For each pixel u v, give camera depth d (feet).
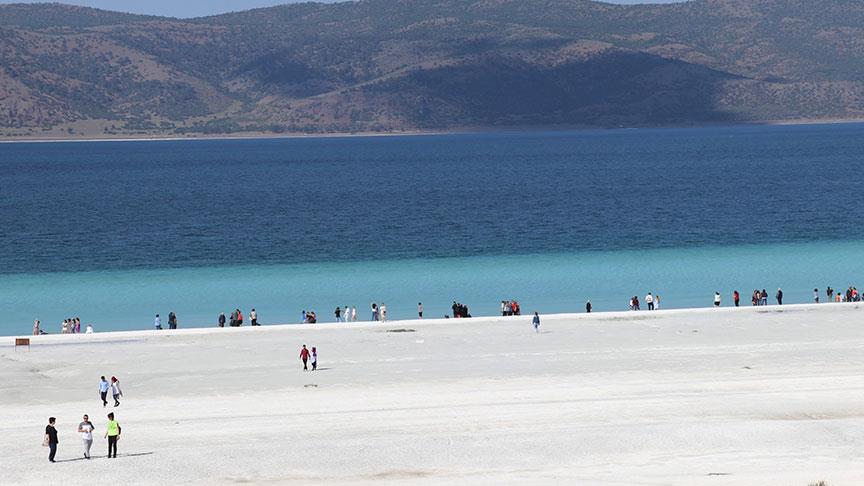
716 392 197.06
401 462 156.35
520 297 333.21
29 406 196.44
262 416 185.26
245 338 260.83
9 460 159.74
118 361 236.22
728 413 180.75
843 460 153.28
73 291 352.49
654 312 285.64
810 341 246.88
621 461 154.92
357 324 273.75
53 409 193.57
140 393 206.08
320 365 229.66
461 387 205.57
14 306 327.88
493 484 144.46
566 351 239.30
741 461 153.28
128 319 307.17
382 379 214.48
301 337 260.83
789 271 374.63
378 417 182.60
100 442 170.40
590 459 156.35
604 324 271.69
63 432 176.65
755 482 142.10
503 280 363.76
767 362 224.12
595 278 364.79
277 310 319.06
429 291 345.72
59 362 234.99
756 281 356.18
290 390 205.98
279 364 231.09
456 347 246.27
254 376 219.41
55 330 295.07
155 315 312.91
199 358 238.27
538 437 166.20
